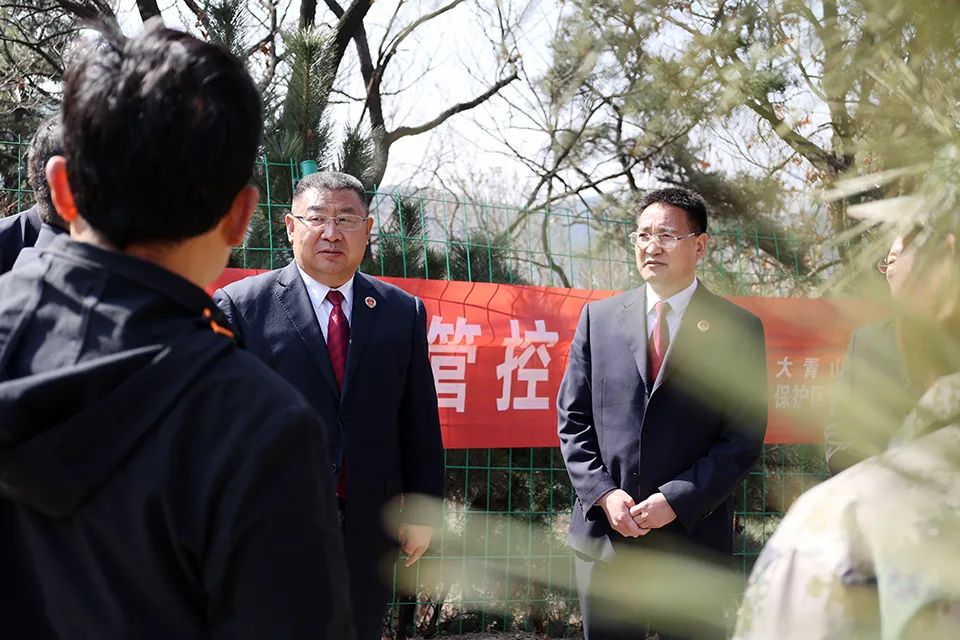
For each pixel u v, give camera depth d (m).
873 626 0.70
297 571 0.99
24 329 1.05
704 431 3.16
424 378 3.11
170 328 1.03
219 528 0.97
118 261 1.05
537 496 5.05
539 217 5.17
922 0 0.50
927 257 0.57
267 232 4.84
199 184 1.05
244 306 2.97
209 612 1.00
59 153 2.16
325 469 1.05
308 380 2.90
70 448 0.95
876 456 0.71
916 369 0.63
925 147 0.53
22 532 1.03
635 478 3.19
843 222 0.57
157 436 0.99
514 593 3.87
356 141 5.47
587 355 3.46
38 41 9.54
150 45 1.07
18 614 1.03
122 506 0.98
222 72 1.08
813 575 0.73
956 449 0.68
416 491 3.05
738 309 2.20
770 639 0.74
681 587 0.58
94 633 0.99
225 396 1.01
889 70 0.53
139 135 1.03
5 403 0.93
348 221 3.01
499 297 4.47
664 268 3.28
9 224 2.51
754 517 4.26
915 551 0.66
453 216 5.32
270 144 5.10
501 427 4.43
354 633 1.09
